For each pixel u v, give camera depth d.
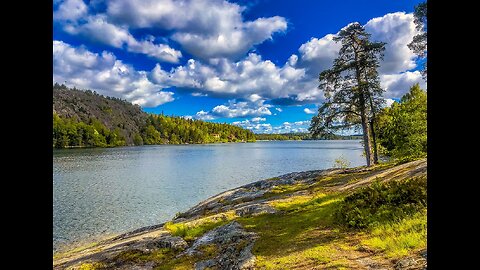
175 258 10.14
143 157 86.88
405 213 9.17
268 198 18.62
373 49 27.08
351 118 28.52
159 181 41.41
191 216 19.47
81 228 20.75
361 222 9.48
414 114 23.62
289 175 25.48
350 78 28.25
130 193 32.88
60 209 25.77
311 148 152.12
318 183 21.05
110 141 161.88
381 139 28.92
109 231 20.23
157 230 14.29
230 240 10.49
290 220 11.80
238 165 63.78
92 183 39.47
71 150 117.56
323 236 9.20
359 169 23.69
